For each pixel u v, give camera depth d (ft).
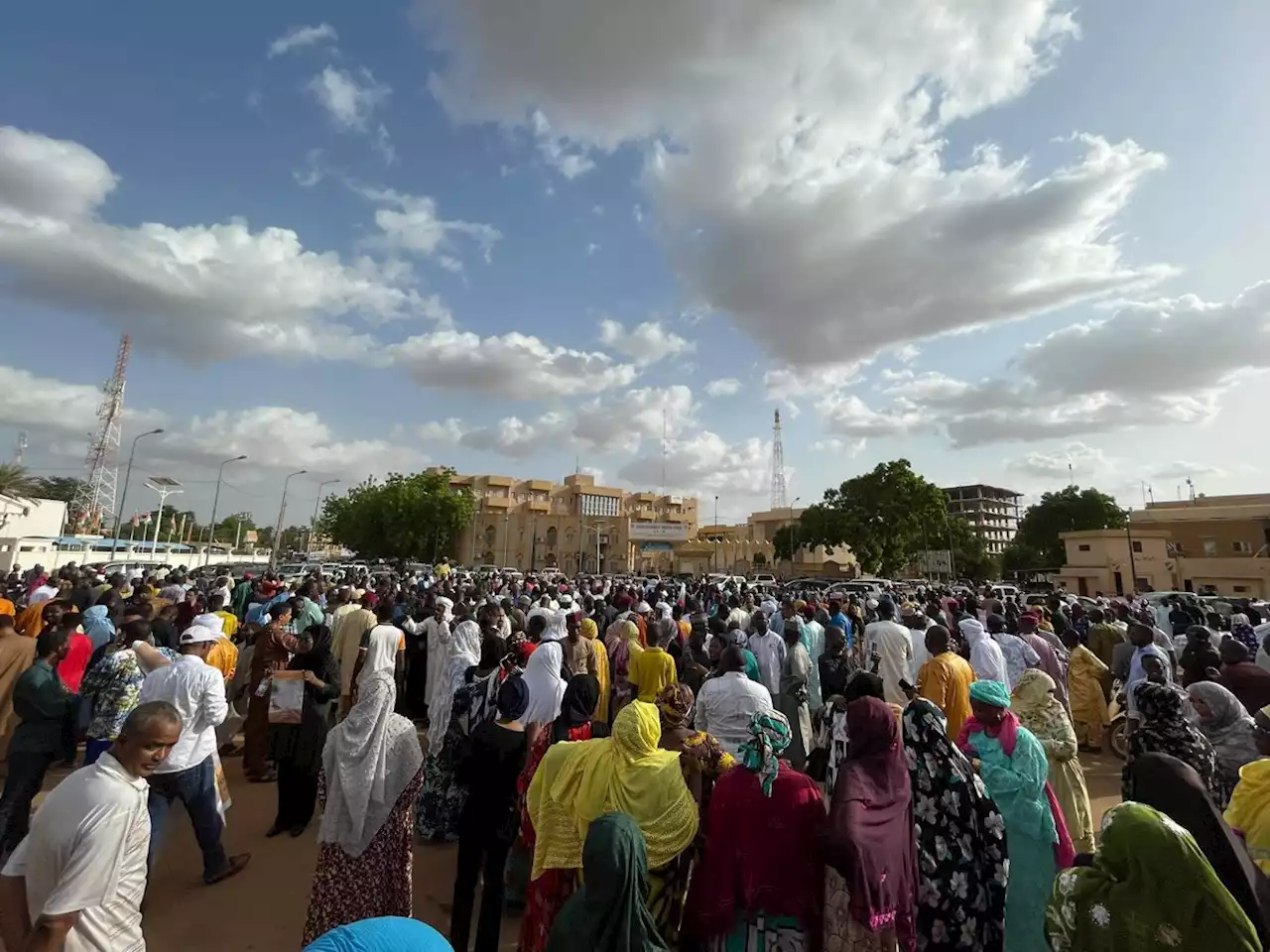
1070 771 14.06
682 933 9.44
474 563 264.93
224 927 13.75
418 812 18.84
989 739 12.30
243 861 16.33
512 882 14.92
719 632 33.76
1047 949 10.96
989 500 403.13
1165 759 8.27
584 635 24.38
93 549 127.95
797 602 41.93
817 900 8.98
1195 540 147.74
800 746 23.31
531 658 17.39
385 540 186.39
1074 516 195.31
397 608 35.53
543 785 10.34
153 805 14.61
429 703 29.30
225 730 29.25
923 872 10.21
